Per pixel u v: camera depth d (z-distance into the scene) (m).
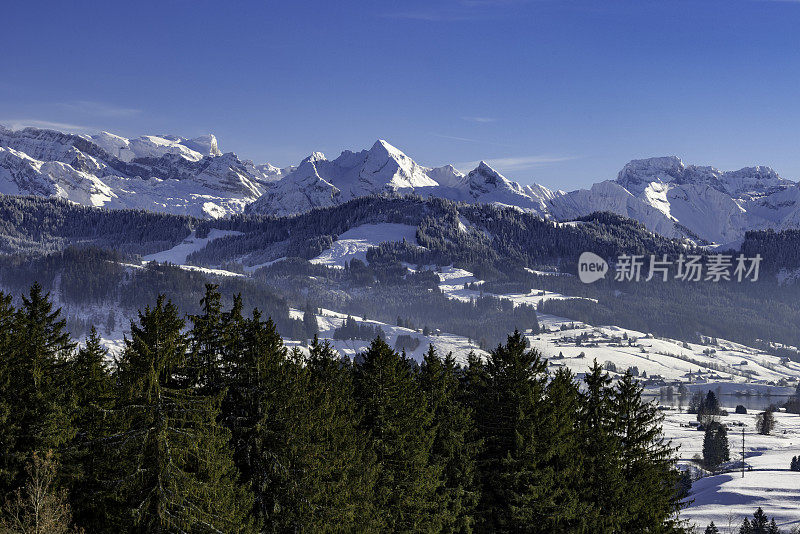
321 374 54.91
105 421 37.03
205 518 36.44
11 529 34.12
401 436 51.97
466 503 57.38
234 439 42.97
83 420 40.41
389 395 53.31
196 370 41.81
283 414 43.59
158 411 35.91
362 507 47.09
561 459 57.62
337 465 45.91
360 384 56.72
